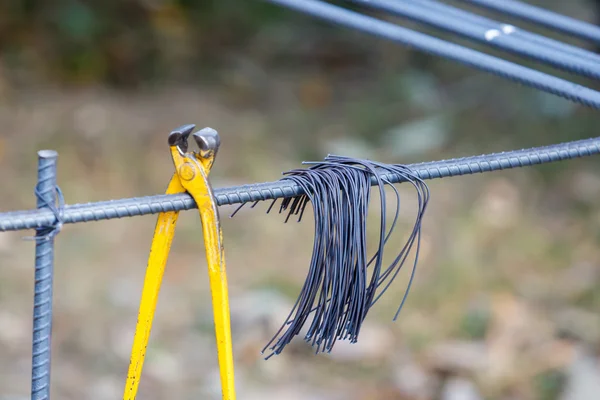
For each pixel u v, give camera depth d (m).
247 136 4.24
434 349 2.94
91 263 3.30
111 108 4.29
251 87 4.79
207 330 3.01
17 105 4.22
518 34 1.79
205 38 5.07
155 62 4.77
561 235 3.62
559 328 3.05
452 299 3.18
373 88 4.88
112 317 3.03
